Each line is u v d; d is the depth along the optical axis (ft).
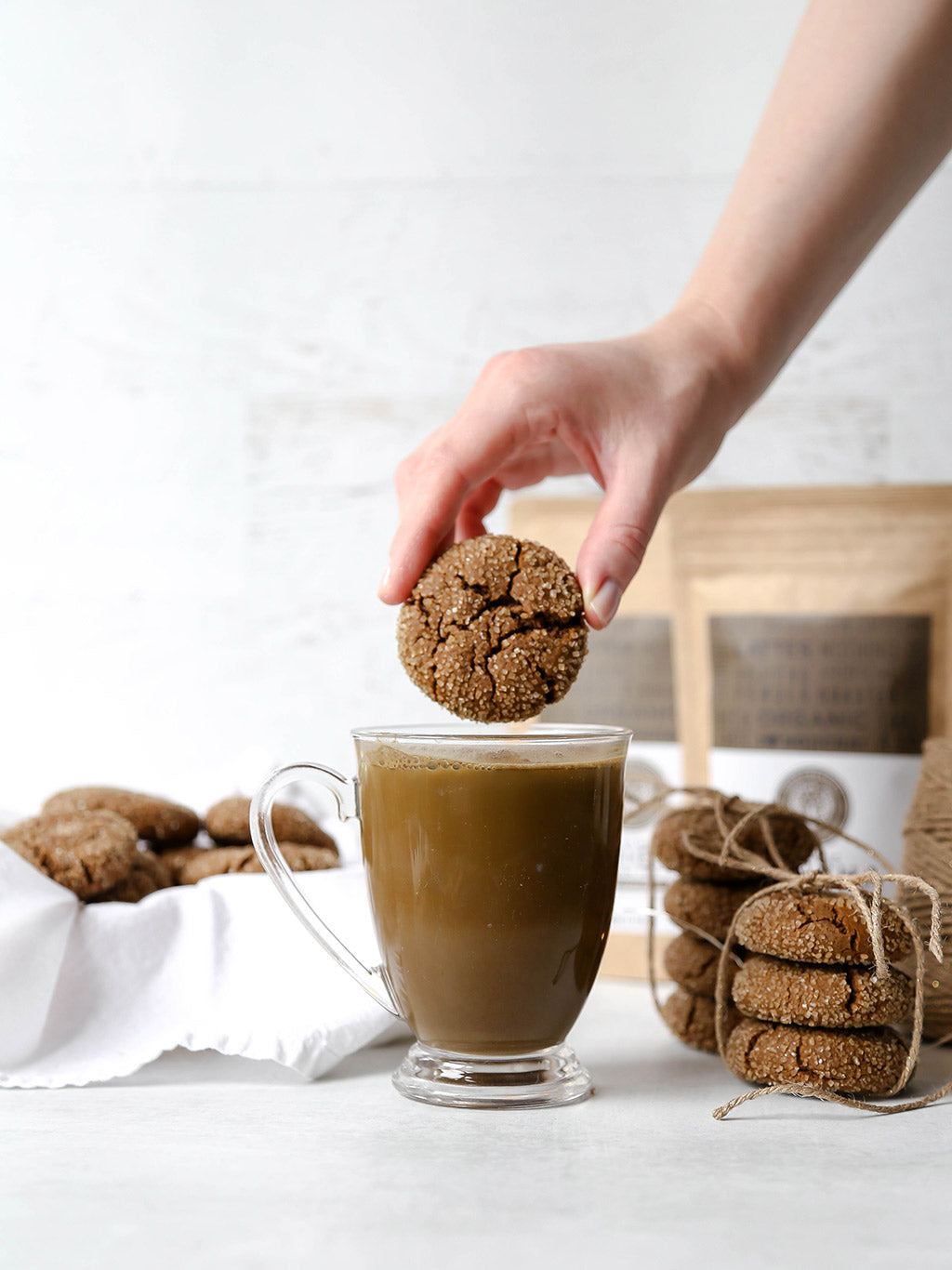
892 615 2.54
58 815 2.19
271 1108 1.88
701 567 2.61
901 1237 1.57
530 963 1.84
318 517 3.12
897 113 2.12
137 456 3.15
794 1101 1.91
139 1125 1.82
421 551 1.98
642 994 2.44
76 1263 1.53
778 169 2.16
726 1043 1.98
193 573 3.15
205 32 3.09
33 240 3.15
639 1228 1.59
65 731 3.18
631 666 2.63
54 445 3.17
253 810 1.95
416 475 2.05
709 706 2.59
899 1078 1.90
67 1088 1.94
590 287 3.03
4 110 3.14
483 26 3.02
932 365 2.96
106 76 3.11
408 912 1.86
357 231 3.08
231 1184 1.67
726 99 2.97
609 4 2.99
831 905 1.91
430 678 1.84
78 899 2.08
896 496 2.55
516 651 1.82
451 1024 1.88
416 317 3.08
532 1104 1.87
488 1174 1.70
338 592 3.12
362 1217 1.60
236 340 3.12
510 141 3.03
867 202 2.16
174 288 3.13
